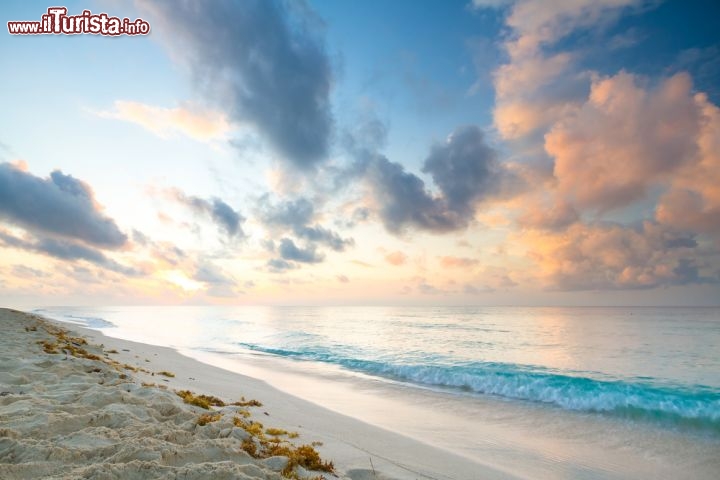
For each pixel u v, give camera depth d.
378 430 10.28
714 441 10.98
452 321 82.62
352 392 16.19
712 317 102.06
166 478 4.93
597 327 64.50
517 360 27.22
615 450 10.20
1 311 42.09
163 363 19.97
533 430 11.73
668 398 15.41
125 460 5.36
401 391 16.66
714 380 20.45
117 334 42.12
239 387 15.11
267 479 5.52
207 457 5.96
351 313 136.62
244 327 60.88
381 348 33.38
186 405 9.36
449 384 18.38
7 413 7.01
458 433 10.98
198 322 75.25
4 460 5.20
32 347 16.12
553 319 92.44
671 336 48.22
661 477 8.60
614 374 22.28
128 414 7.27
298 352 29.50
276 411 11.38
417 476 7.15
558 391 16.45
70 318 74.50
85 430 6.35
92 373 11.84
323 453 7.86
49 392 8.98
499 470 8.08
